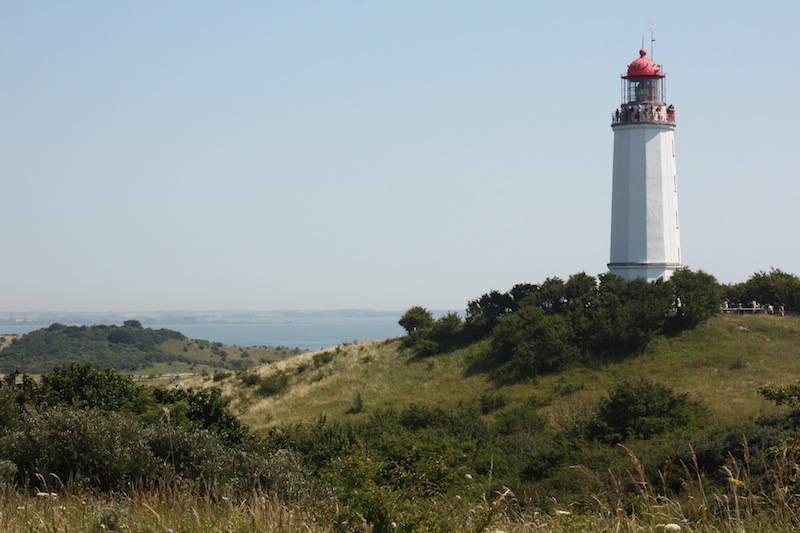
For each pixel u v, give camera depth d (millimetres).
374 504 10234
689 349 64062
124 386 31641
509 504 11906
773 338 64875
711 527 10250
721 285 78000
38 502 13398
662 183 74562
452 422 49062
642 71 74938
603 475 24562
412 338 77750
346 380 72312
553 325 67750
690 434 33000
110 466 16734
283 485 15758
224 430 31062
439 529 9977
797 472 10711
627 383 43438
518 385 63750
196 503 12898
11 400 22984
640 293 70000
